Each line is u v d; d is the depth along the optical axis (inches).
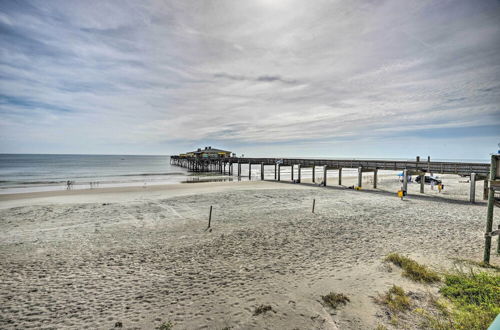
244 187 1148.5
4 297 249.3
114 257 350.9
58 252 370.6
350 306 221.5
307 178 1726.1
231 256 351.3
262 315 211.9
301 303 229.1
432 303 220.7
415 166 927.0
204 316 212.8
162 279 284.8
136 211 645.9
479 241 402.6
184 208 681.0
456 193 941.8
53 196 890.1
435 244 390.9
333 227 490.6
